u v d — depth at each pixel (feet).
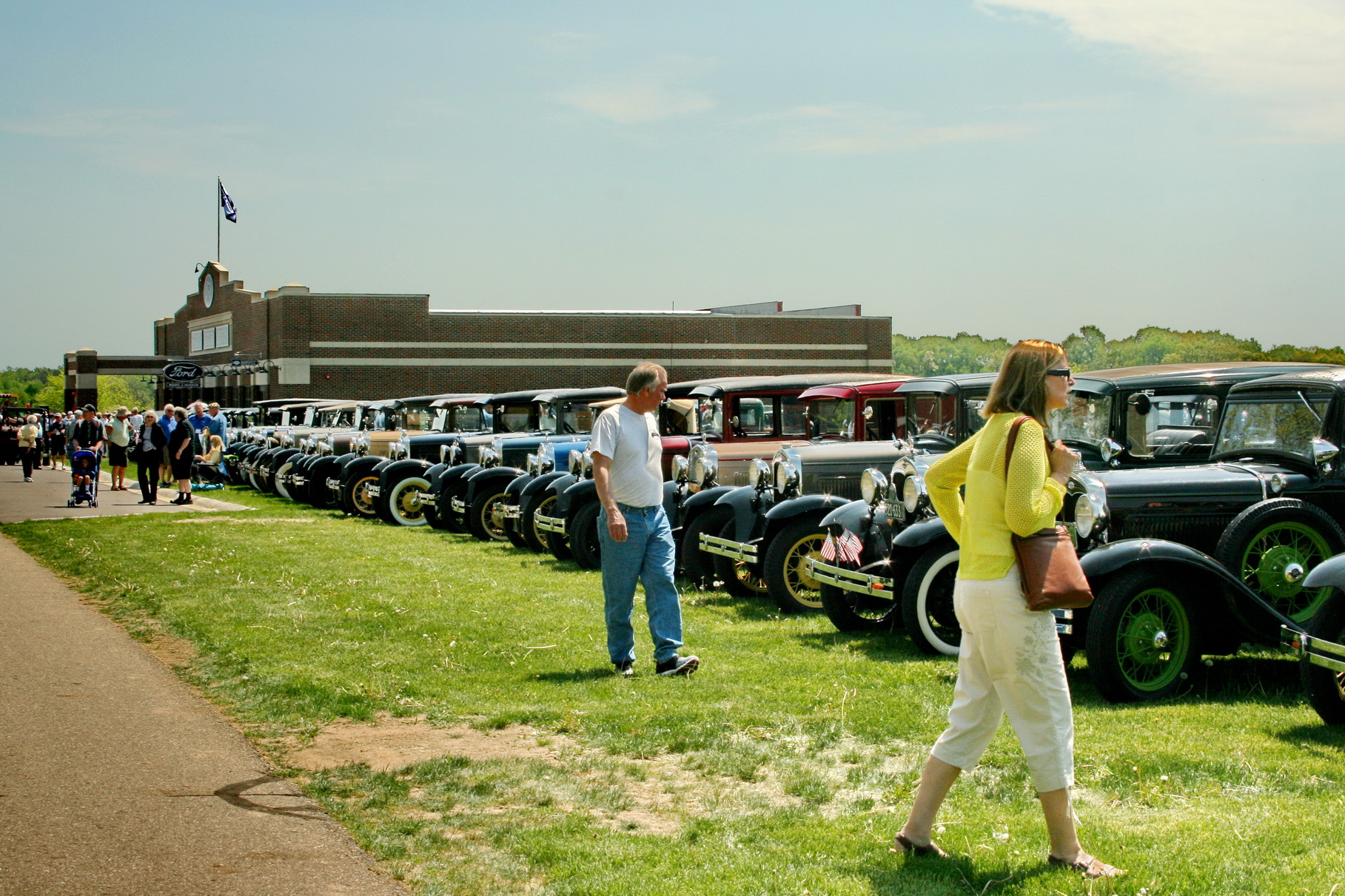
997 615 12.03
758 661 23.52
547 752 17.19
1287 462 24.26
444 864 12.75
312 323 152.35
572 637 25.72
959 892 11.71
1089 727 18.20
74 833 13.61
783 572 29.50
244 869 12.58
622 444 22.20
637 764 16.60
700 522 33.14
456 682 21.44
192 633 25.73
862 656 23.98
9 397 155.94
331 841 13.44
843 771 16.21
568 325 164.04
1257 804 14.52
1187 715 18.95
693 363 168.96
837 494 31.55
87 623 27.20
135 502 65.72
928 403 33.91
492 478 46.70
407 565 38.06
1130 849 12.80
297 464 65.36
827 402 38.17
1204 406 27.68
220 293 179.52
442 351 158.40
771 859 12.67
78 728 18.12
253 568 36.81
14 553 41.81
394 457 55.77
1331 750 16.83
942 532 23.53
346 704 19.70
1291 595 22.26
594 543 37.19
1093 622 19.83
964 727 12.57
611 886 11.98
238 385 168.55
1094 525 21.12
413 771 16.14
